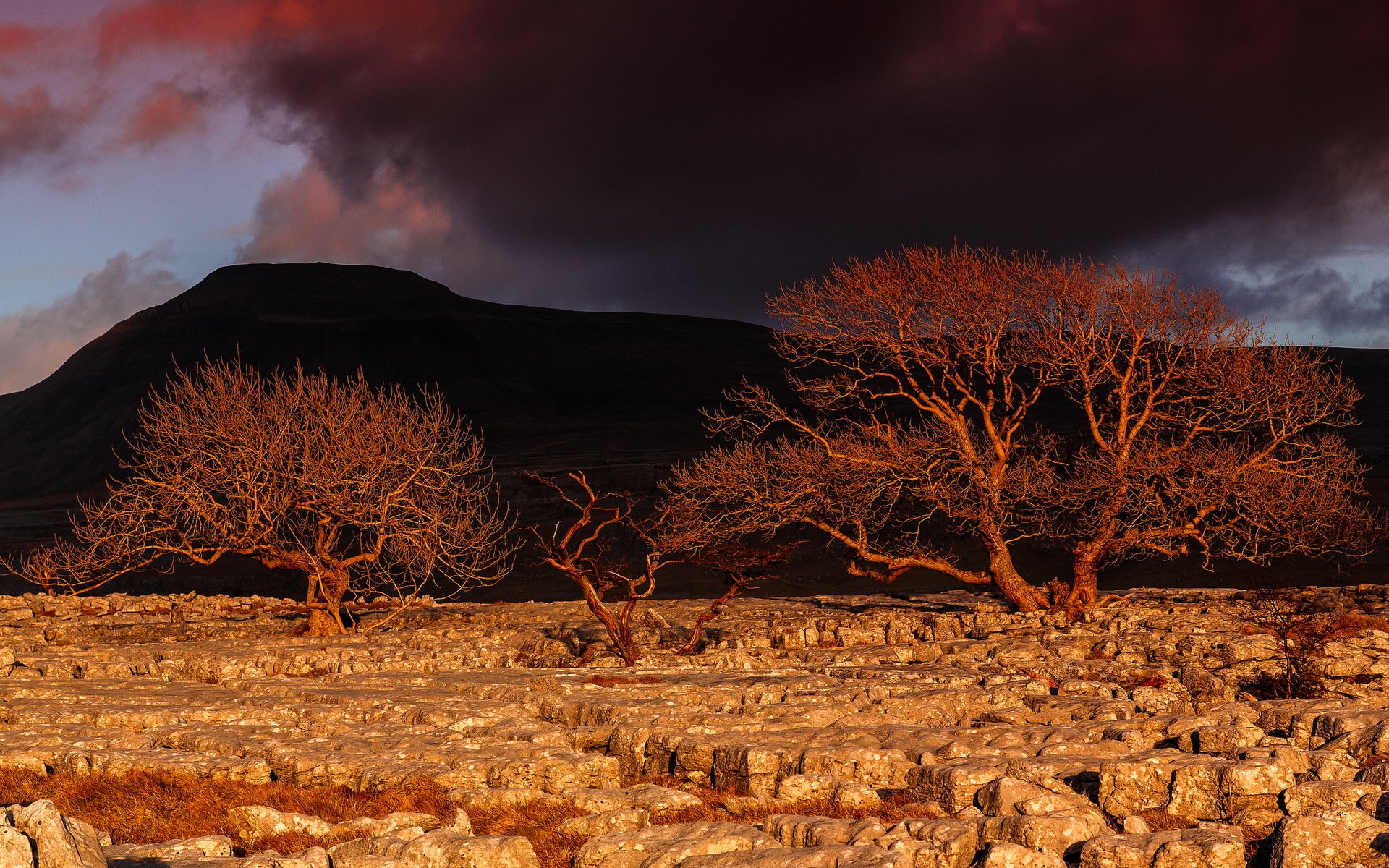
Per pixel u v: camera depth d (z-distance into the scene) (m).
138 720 36.03
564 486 182.38
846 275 72.81
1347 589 62.91
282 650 57.69
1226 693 37.38
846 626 61.81
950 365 73.12
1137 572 108.38
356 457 78.25
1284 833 16.73
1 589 180.38
